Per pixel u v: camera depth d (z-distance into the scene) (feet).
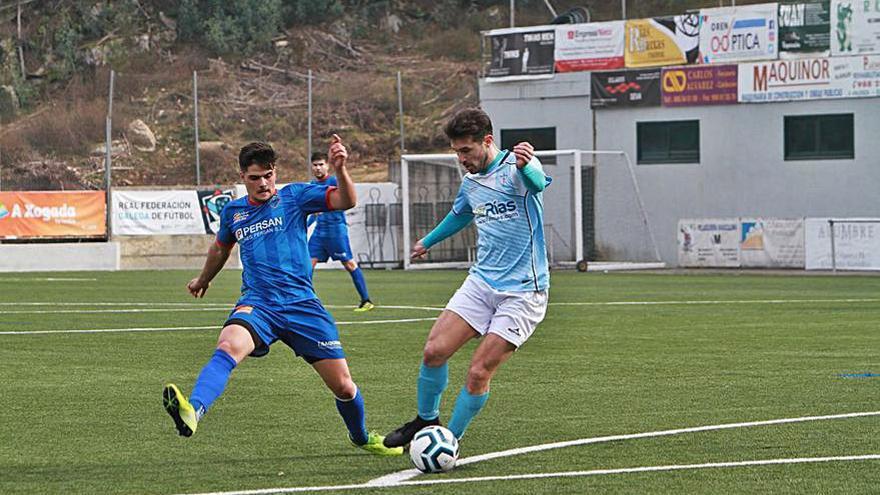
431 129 309.01
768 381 72.02
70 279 184.44
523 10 362.12
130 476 46.85
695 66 213.66
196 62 333.21
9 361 83.82
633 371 77.05
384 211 222.69
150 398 67.36
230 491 43.80
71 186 273.13
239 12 352.49
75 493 43.98
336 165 46.73
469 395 48.83
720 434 54.34
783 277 184.14
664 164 216.54
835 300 135.44
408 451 51.70
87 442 54.19
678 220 214.07
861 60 201.87
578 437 54.13
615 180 219.82
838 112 203.82
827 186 205.16
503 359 48.83
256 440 54.60
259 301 47.73
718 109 212.43
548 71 225.35
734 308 125.29
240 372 77.30
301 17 362.53
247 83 327.67
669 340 95.09
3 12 350.23
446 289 158.61
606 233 220.43
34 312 122.83
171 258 222.69
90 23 350.23
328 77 337.31
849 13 202.39
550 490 43.37
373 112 315.58
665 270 206.49
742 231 205.05
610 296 144.15
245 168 47.80
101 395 68.39
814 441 52.34
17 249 215.10
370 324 109.50
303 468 48.19
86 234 220.23
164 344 94.38
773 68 207.92
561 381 72.84
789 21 207.31
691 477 45.29
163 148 293.43
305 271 48.55
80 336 99.96
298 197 48.55
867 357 83.41
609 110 220.43
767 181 209.56
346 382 48.93
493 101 230.48
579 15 247.09
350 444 53.57
